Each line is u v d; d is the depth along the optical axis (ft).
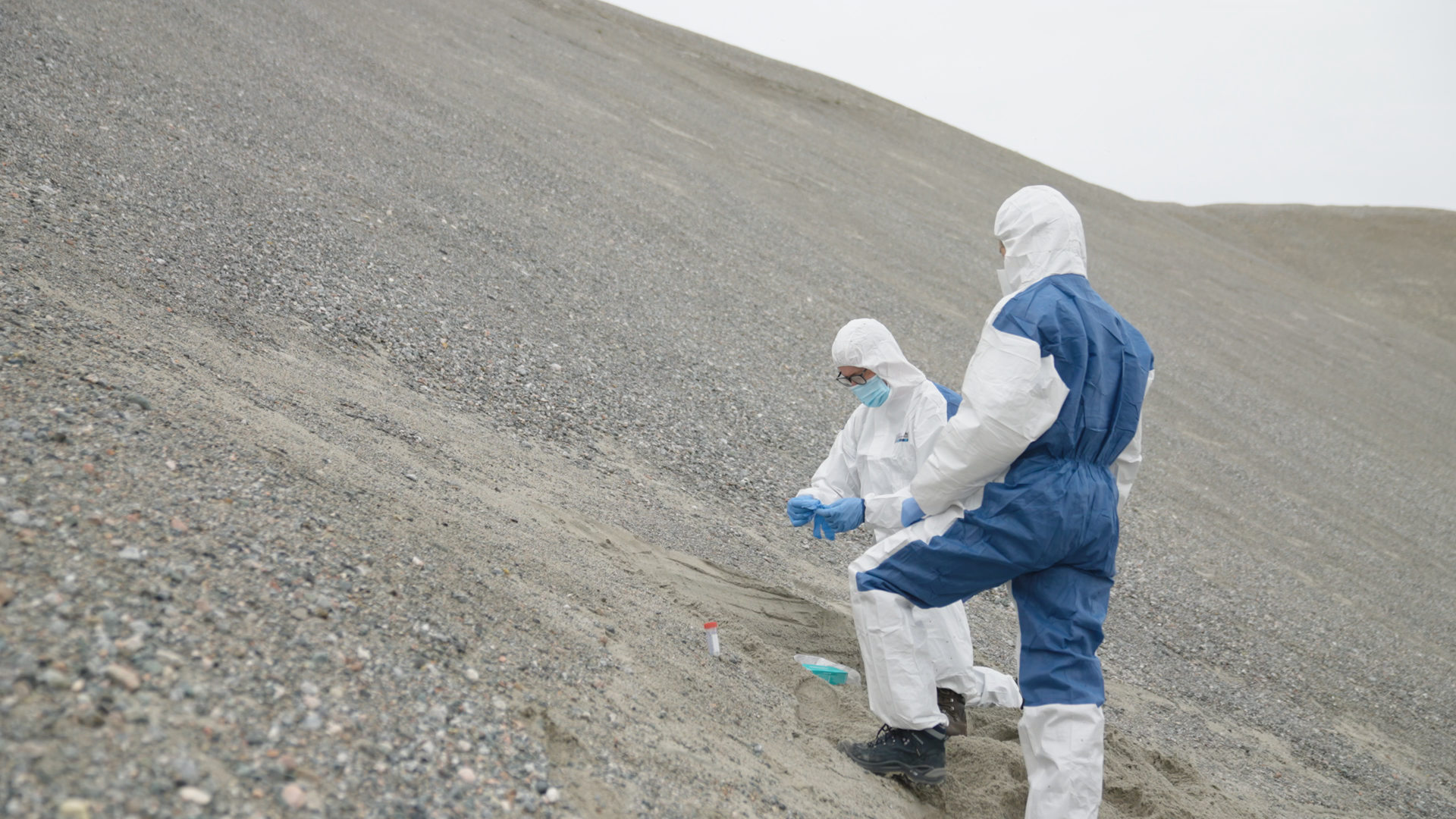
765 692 11.20
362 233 24.53
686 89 100.99
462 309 23.24
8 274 12.95
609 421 21.48
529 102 57.36
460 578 9.61
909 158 114.83
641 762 8.01
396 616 8.25
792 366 31.71
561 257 31.22
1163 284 95.35
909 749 10.28
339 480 10.73
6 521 7.07
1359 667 25.49
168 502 8.34
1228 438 50.80
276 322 17.49
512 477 15.39
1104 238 111.24
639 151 58.54
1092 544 9.53
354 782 6.19
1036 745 9.33
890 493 11.80
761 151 81.82
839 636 14.14
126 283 15.51
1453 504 55.36
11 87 22.09
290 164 26.86
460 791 6.57
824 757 10.15
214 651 6.72
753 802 8.31
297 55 40.68
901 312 46.98
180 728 5.92
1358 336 103.24
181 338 14.08
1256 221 159.12
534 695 8.15
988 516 9.48
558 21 108.68
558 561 11.98
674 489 19.38
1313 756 18.17
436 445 15.01
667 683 9.89
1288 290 117.50
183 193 21.15
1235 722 18.57
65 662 5.98
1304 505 43.60
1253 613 26.91
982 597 20.56
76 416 9.18
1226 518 37.09
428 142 37.06
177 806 5.37
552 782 7.17
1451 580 40.04
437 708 7.30
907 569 9.95
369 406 15.37
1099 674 9.49
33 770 5.16
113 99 24.81
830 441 26.53
